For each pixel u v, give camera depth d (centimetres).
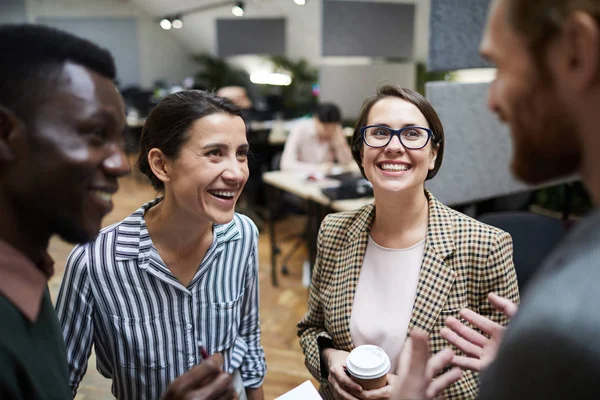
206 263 105
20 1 906
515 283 114
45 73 54
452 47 200
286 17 709
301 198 413
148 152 97
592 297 40
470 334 91
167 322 103
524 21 44
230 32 680
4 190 56
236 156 95
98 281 100
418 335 65
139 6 1009
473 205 237
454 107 198
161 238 101
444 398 109
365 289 122
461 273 113
